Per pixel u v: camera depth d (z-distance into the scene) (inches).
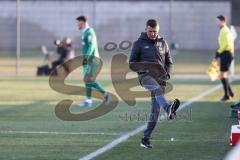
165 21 5339.6
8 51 5285.4
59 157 1278.3
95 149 1368.1
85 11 5354.3
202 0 6087.6
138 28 5403.5
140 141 1472.7
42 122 1777.8
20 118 1859.0
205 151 1348.4
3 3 5285.4
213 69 2623.0
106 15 5398.6
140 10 5393.7
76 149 1368.1
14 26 5300.2
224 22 2320.4
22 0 5472.4
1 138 1509.6
